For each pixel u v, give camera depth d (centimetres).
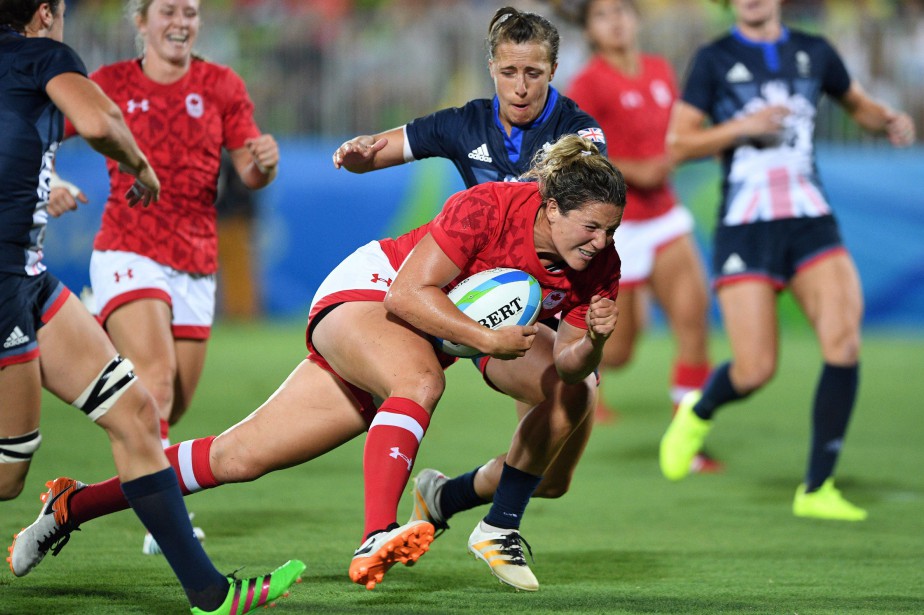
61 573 1397
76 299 1205
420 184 4591
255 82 4819
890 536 1741
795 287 2022
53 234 4309
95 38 4466
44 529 1298
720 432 2873
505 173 1416
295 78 4819
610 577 1438
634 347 2719
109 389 1162
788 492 2134
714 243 2100
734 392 2112
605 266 1286
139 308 1658
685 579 1427
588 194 1170
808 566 1516
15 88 1128
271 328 4666
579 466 2408
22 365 1162
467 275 1258
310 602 1270
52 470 2178
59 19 1202
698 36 4641
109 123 1101
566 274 1273
